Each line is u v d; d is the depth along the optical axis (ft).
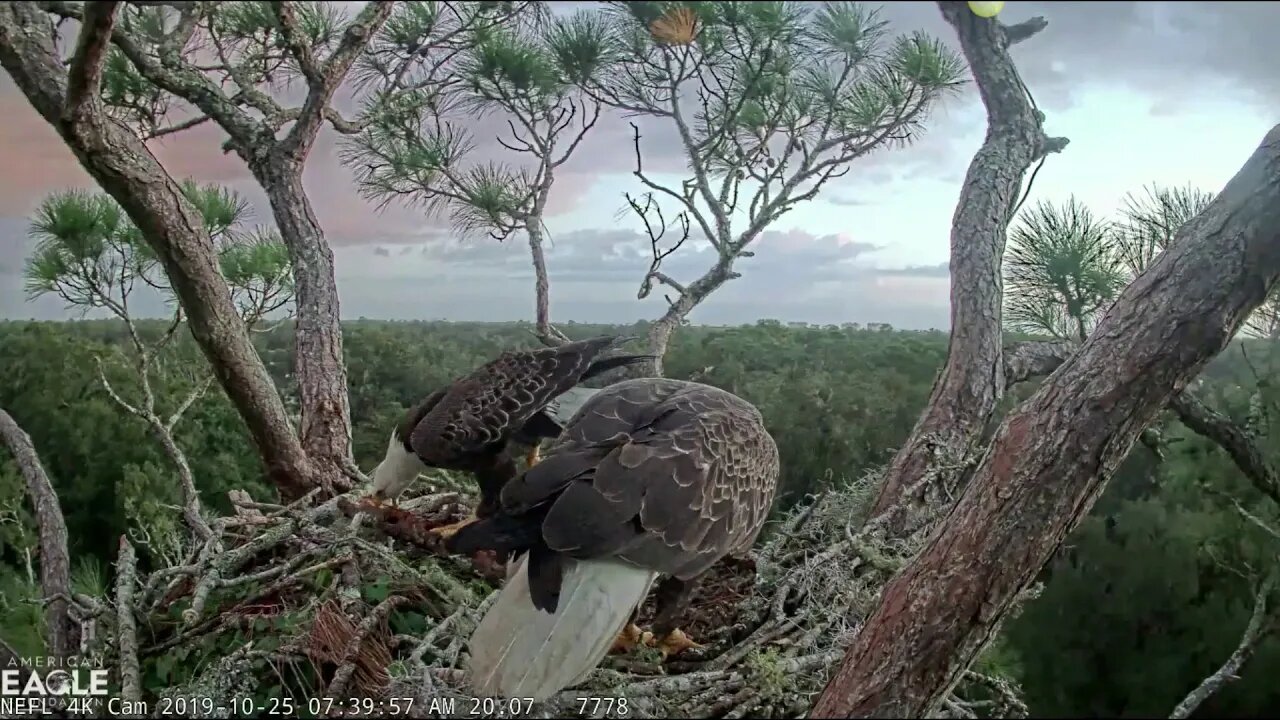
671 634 5.26
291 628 4.91
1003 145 7.00
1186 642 14.98
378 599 5.15
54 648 4.96
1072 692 15.78
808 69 7.16
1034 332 7.23
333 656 4.63
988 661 6.20
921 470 6.32
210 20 6.60
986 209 6.82
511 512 4.40
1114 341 3.78
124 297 7.10
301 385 7.02
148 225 5.45
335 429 6.91
